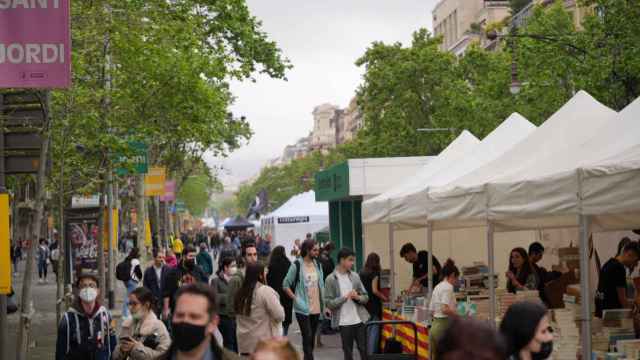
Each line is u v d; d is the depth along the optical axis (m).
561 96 39.19
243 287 11.80
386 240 26.50
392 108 63.12
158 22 23.09
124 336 9.22
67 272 26.97
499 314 14.26
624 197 9.90
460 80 59.34
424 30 64.25
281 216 45.09
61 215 17.41
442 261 22.81
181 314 5.29
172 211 71.56
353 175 27.39
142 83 23.92
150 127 24.48
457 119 58.41
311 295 16.83
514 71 36.50
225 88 37.03
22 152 13.14
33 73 11.36
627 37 34.41
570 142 13.26
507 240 20.22
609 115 13.82
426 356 15.47
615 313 11.79
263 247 43.72
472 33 97.19
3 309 12.74
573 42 36.81
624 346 10.63
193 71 25.33
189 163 57.88
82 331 9.88
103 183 23.08
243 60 30.36
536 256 15.42
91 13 19.38
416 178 19.58
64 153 18.61
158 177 37.81
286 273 17.69
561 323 12.03
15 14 11.30
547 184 11.18
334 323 15.48
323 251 21.75
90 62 20.41
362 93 64.19
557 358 11.90
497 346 3.61
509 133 17.70
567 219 15.32
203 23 29.69
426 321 15.83
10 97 13.10
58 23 11.39
